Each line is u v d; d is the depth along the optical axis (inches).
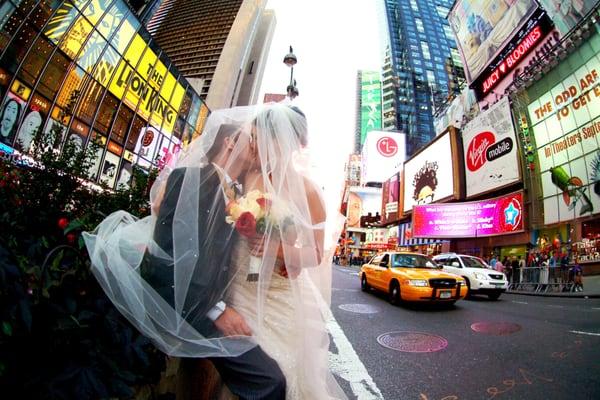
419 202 1316.4
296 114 66.9
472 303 346.6
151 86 777.6
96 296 51.9
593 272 583.5
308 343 59.1
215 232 52.8
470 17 1296.8
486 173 935.0
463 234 949.2
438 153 1193.4
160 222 51.6
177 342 48.9
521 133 810.8
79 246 54.9
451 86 3676.2
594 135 628.4
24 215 77.9
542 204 733.9
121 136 699.4
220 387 70.5
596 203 609.6
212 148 60.3
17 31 466.0
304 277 64.7
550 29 916.6
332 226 73.3
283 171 58.4
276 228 56.5
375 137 2701.8
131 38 684.1
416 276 291.6
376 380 123.3
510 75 1081.4
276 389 50.1
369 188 2472.9
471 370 133.5
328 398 60.7
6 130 453.1
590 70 643.5
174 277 47.6
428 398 108.3
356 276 735.1
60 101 541.0
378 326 215.3
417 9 4185.5
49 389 37.0
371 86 4955.7
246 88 3432.6
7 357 38.1
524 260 740.7
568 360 144.6
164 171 66.2
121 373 44.6
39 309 42.4
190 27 2832.2
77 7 547.5
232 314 53.4
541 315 265.3
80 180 132.4
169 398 57.6
